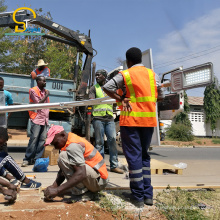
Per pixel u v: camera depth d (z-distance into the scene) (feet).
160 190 13.26
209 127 90.12
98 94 17.58
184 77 9.80
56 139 10.31
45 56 65.82
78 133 30.45
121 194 12.14
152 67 20.89
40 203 10.02
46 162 16.38
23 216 8.91
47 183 13.14
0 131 11.17
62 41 30.76
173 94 34.50
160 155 35.09
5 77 26.61
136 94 10.67
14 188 10.25
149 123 10.68
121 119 10.96
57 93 27.81
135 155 10.77
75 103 11.71
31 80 27.50
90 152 10.73
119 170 17.10
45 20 29.55
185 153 39.19
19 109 11.47
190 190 13.55
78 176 10.03
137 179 10.65
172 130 63.57
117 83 10.57
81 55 50.75
